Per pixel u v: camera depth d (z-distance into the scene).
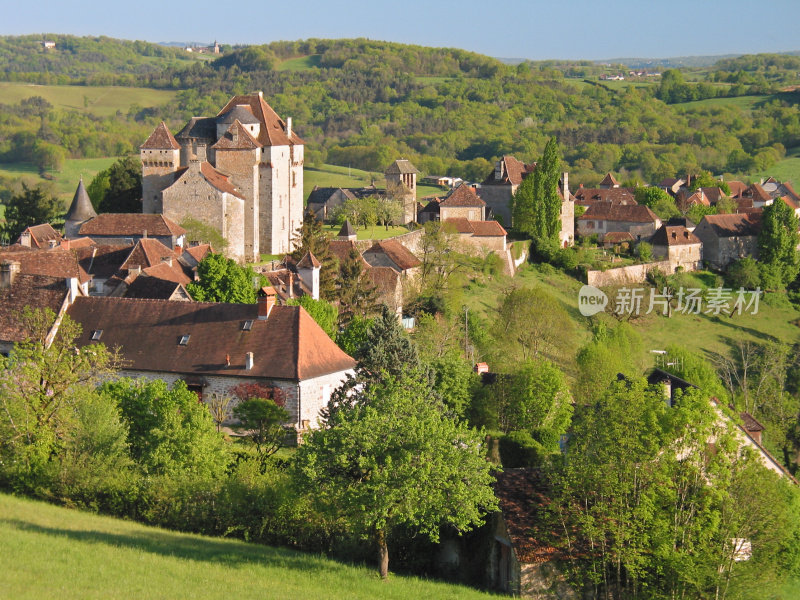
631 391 55.19
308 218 125.50
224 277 93.06
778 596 56.50
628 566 50.00
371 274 115.00
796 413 103.38
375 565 52.34
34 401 59.09
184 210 125.00
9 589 40.25
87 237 116.62
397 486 48.75
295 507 53.75
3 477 57.53
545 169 170.38
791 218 175.12
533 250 166.88
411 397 54.75
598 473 52.56
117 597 41.31
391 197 188.50
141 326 75.88
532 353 118.44
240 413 65.25
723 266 176.25
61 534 49.16
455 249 149.12
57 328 75.62
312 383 72.00
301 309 74.94
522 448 71.19
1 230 149.62
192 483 55.59
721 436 54.03
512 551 52.00
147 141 133.12
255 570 47.88
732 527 52.09
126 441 61.34
